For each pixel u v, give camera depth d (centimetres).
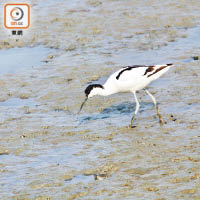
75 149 1551
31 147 1597
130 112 1848
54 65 2450
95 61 2452
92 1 3516
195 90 1984
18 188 1312
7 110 1962
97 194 1238
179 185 1245
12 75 2362
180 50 2520
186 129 1625
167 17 3069
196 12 3131
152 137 1589
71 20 3141
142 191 1230
